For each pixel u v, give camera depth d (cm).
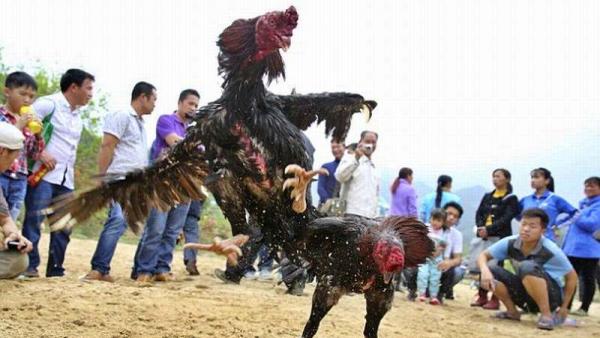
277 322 664
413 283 1032
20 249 707
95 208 541
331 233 485
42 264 1080
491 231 1072
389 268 464
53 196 813
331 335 643
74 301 647
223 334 594
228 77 462
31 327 545
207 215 1744
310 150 495
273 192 469
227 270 933
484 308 1026
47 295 657
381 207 1281
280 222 480
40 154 777
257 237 486
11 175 750
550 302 897
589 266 1041
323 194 1071
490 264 939
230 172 465
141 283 842
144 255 877
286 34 452
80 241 1454
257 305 740
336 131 537
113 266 1133
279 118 476
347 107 526
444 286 1052
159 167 517
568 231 1072
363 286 499
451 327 802
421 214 1233
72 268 1029
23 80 765
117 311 631
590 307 1180
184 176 523
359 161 979
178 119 923
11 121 759
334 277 494
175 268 1157
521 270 889
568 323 912
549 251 905
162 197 540
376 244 471
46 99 811
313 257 497
